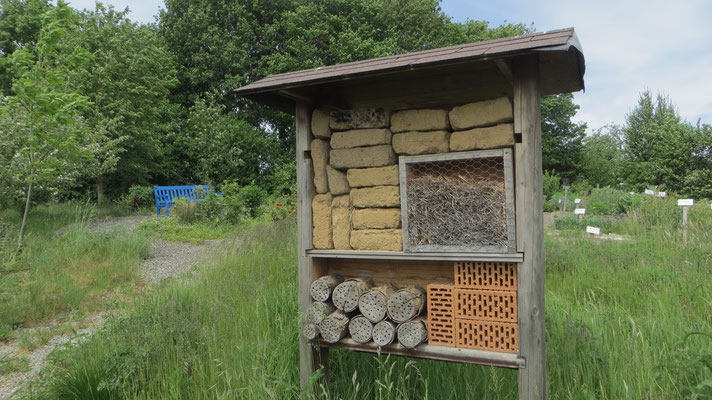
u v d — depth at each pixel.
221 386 3.47
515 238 2.84
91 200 19.33
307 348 3.55
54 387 3.46
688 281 5.47
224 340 3.97
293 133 25.44
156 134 20.88
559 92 3.68
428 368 3.68
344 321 3.43
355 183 3.39
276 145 23.70
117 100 18.20
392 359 3.91
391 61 3.14
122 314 4.87
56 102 7.78
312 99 3.65
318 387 3.53
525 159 2.80
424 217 3.10
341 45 22.34
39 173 8.79
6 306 5.58
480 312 3.02
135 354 3.63
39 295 6.03
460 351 3.03
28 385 3.68
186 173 23.58
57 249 7.93
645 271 6.01
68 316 5.65
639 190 21.38
